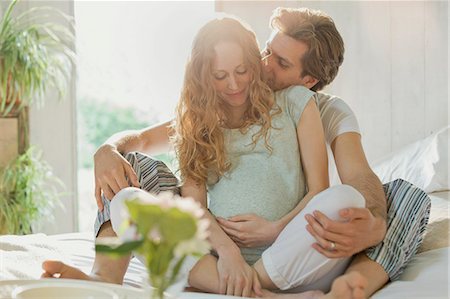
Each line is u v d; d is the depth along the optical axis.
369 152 3.12
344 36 3.17
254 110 1.90
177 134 1.92
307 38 2.06
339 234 1.54
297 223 1.59
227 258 1.65
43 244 2.06
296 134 1.91
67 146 4.12
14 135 3.70
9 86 3.58
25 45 3.57
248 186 1.82
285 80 2.10
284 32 2.08
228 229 1.78
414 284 1.62
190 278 1.68
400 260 1.70
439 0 2.93
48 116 4.08
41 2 4.07
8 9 3.60
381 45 3.08
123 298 1.14
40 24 3.93
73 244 2.21
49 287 1.15
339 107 2.05
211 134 1.87
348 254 1.57
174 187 1.87
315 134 1.89
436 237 1.95
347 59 3.16
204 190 1.89
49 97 4.07
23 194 3.60
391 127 3.07
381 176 2.68
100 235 1.76
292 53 2.06
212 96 1.87
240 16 3.52
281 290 1.64
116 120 7.54
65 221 4.13
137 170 1.86
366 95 3.12
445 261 1.76
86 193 6.73
